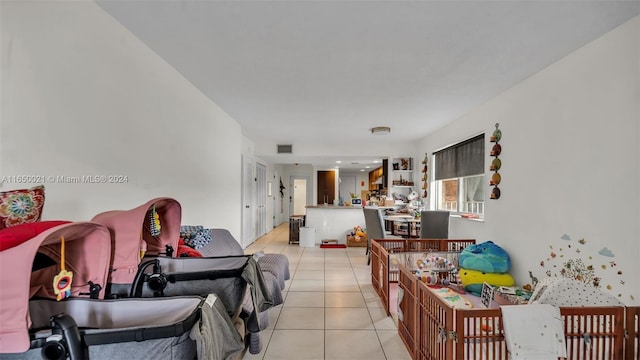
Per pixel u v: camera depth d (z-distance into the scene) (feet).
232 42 7.12
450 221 15.29
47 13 4.64
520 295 8.43
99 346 2.69
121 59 6.33
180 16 6.03
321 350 7.38
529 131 9.25
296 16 6.03
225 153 13.38
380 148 21.79
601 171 6.75
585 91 7.18
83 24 5.31
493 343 5.05
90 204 5.48
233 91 10.63
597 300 5.59
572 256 7.54
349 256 17.90
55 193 4.76
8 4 4.11
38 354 2.61
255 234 22.95
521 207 9.66
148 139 7.36
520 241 9.70
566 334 5.10
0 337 2.51
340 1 5.56
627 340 5.08
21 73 4.26
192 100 9.94
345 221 21.98
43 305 3.42
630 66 6.12
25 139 4.31
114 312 3.55
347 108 12.81
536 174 8.93
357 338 7.98
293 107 12.62
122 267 4.27
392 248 12.79
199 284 5.03
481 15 5.98
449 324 5.11
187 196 9.59
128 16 6.02
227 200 13.67
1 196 3.59
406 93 10.85
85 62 5.36
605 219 6.64
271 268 9.70
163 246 5.55
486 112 11.89
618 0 5.49
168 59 8.04
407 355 7.20
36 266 3.44
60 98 4.86
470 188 14.05
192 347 3.06
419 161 20.79
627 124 6.18
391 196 21.86
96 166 5.63
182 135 9.22
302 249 19.94
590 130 7.03
